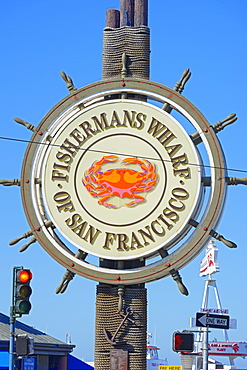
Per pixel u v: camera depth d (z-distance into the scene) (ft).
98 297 102.06
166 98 102.47
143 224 99.25
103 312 101.60
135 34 107.76
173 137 100.68
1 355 129.80
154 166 100.48
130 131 101.76
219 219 99.71
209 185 100.37
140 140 101.35
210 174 99.76
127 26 108.27
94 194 100.68
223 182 98.89
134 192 100.12
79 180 101.30
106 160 101.45
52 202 100.94
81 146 102.17
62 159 102.01
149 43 108.27
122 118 102.17
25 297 83.87
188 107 101.81
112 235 99.50
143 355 100.68
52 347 146.00
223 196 98.68
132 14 109.09
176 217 98.73
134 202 99.86
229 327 90.43
